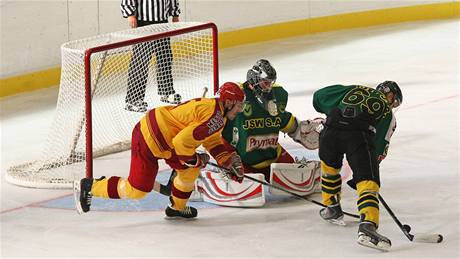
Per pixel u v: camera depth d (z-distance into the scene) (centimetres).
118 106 2134
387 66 3256
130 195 1495
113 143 2089
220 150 1497
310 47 3744
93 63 2036
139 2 2580
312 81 2984
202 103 1424
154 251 1400
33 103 2700
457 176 1823
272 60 3428
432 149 2052
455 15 4650
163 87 2175
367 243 1351
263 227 1513
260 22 3891
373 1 4409
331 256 1364
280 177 1650
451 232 1478
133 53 2108
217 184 1634
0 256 1393
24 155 2084
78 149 1945
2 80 2777
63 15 2969
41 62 2914
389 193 1706
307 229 1501
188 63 2223
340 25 4278
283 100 1659
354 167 1416
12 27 2791
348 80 2992
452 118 2380
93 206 1653
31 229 1529
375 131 1443
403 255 1364
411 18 4575
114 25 3173
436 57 3434
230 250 1399
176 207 1541
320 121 1712
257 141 1648
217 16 3669
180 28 1931
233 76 3081
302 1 4081
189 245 1426
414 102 2602
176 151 1423
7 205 1677
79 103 1878
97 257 1378
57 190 1775
